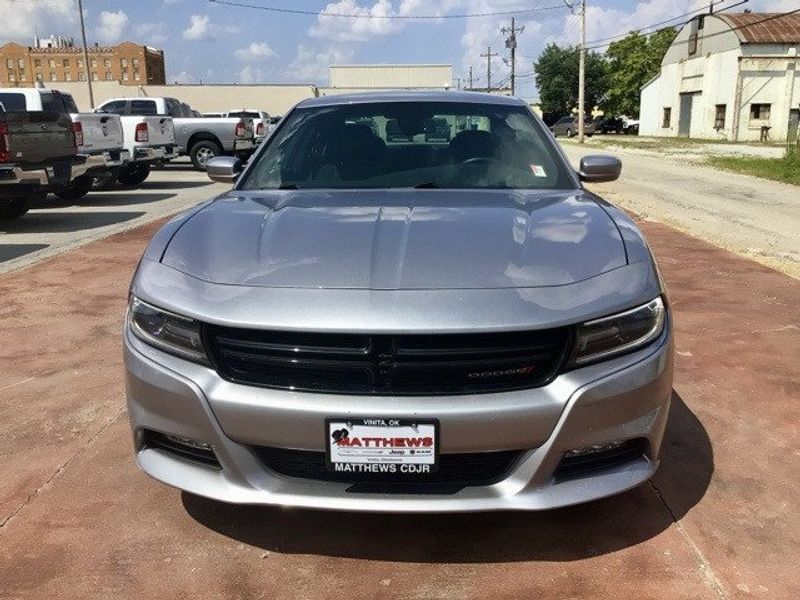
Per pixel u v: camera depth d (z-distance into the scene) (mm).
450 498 2199
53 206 11867
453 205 2891
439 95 3947
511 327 2102
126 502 2791
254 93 48906
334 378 2168
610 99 66000
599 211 2857
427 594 2254
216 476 2322
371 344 2113
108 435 3391
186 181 16750
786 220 10234
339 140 3631
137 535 2572
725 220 10141
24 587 2305
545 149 3588
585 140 41469
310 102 4020
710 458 3115
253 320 2152
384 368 2131
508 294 2182
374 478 2225
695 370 4145
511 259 2344
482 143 3574
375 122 3723
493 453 2227
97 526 2633
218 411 2211
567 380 2176
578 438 2193
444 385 2139
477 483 2238
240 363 2229
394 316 2105
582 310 2184
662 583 2291
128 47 104875
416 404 2111
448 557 2430
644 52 63906
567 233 2559
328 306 2148
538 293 2203
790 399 3736
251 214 2820
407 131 3641
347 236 2504
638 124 56875
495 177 3379
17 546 2520
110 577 2350
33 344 4719
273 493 2248
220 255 2451
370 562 2408
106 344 4711
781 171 17359
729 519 2650
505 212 2777
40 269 6867
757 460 3100
